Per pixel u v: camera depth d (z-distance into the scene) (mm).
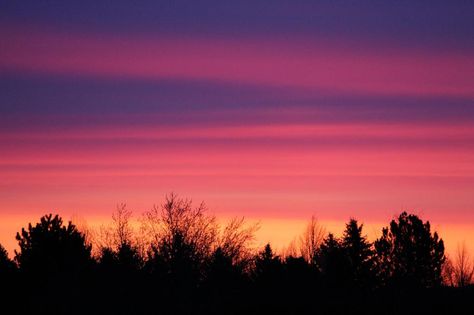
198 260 52094
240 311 50500
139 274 50125
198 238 53750
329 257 64875
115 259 51156
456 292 61469
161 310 49188
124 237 55562
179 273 50969
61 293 48875
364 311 53531
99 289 49125
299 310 52000
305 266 55656
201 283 51719
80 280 49656
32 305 49125
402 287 64188
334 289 56250
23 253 54625
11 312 49344
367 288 62688
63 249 54125
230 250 53781
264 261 55344
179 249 51781
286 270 54062
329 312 52844
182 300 50094
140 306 48938
